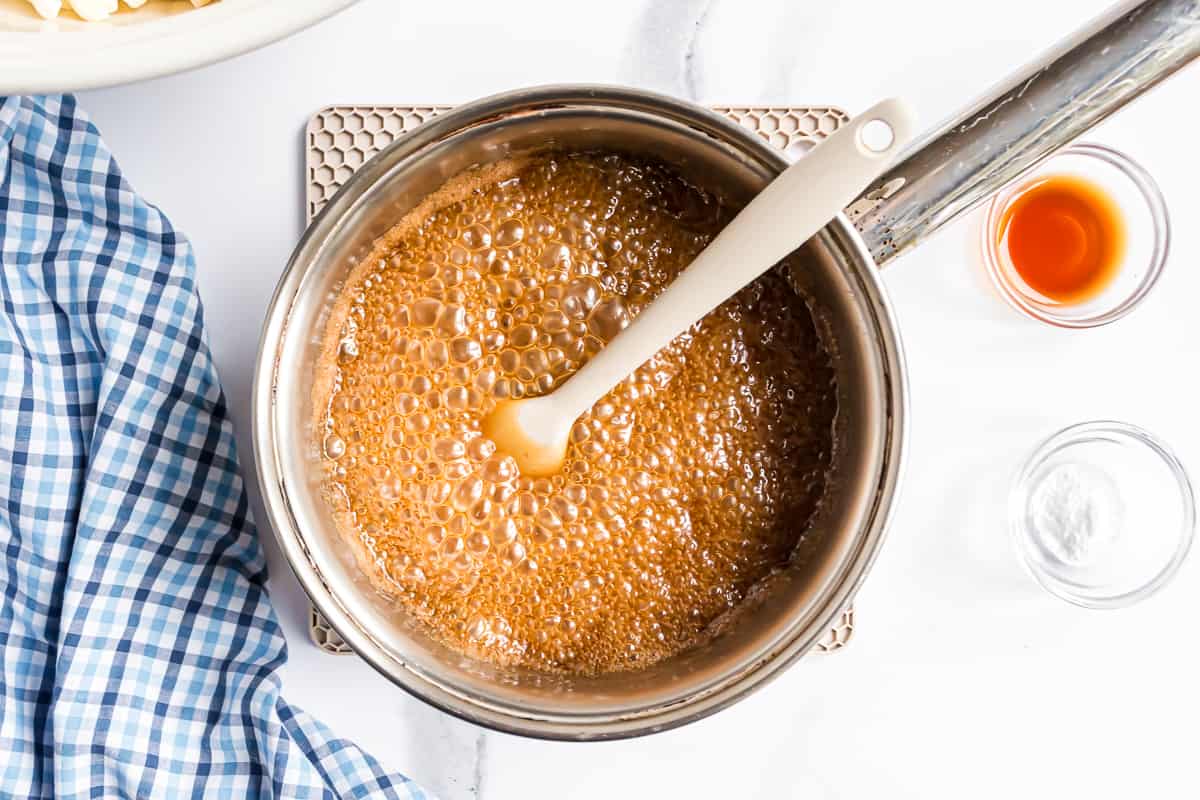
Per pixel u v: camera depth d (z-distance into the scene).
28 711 0.78
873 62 0.81
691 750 0.81
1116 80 0.66
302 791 0.77
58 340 0.77
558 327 0.72
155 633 0.77
